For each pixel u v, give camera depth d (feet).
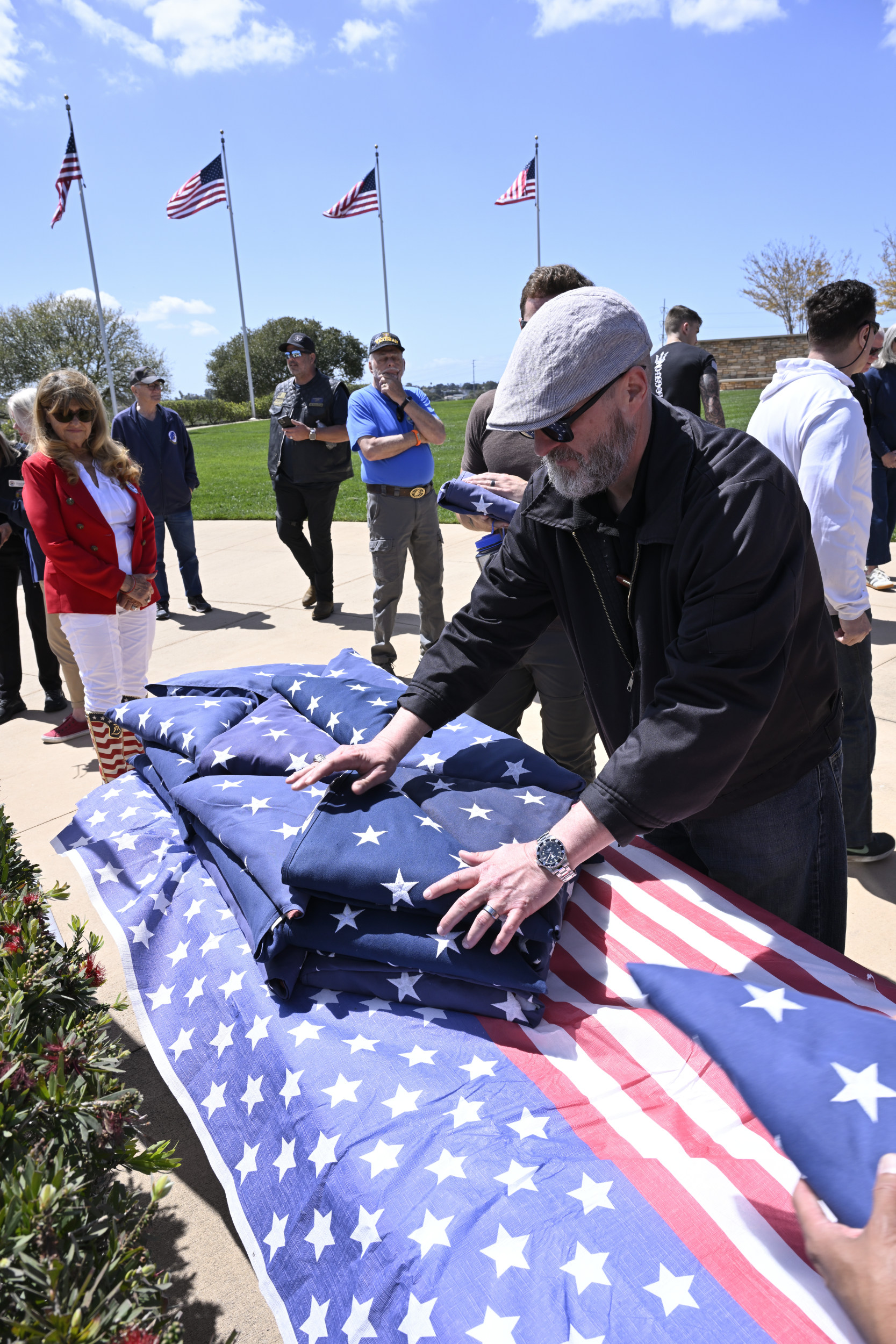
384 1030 4.91
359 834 5.35
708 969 5.10
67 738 15.62
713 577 4.66
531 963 4.98
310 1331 3.86
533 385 4.65
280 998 5.28
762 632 4.60
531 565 6.14
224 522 35.91
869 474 8.29
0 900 6.15
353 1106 4.43
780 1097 3.63
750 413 61.57
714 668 4.59
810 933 6.44
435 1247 3.67
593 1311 3.33
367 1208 3.93
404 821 5.49
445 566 23.90
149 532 12.21
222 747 6.81
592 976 5.20
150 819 7.49
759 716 4.65
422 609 17.56
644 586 5.25
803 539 4.91
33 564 14.96
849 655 9.18
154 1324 3.59
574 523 5.58
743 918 5.50
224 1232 5.92
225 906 6.24
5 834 7.12
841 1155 3.34
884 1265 2.92
